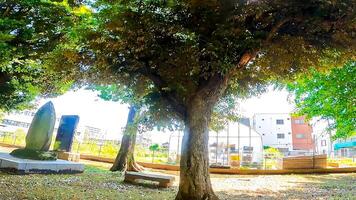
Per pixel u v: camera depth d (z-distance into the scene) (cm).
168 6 729
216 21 758
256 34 767
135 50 805
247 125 3120
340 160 2434
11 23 823
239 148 2708
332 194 998
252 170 1848
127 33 760
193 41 748
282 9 725
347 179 1535
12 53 909
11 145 2389
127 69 891
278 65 910
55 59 886
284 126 5072
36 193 789
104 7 850
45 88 1309
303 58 872
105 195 852
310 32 786
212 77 800
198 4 721
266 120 5159
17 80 1309
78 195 816
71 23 935
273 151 2967
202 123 786
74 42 884
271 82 1067
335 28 749
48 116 1391
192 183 743
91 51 850
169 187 1094
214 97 804
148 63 855
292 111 1758
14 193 765
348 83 1266
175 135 2447
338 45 806
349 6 661
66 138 1828
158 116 977
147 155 2448
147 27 748
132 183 1145
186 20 786
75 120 1847
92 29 790
